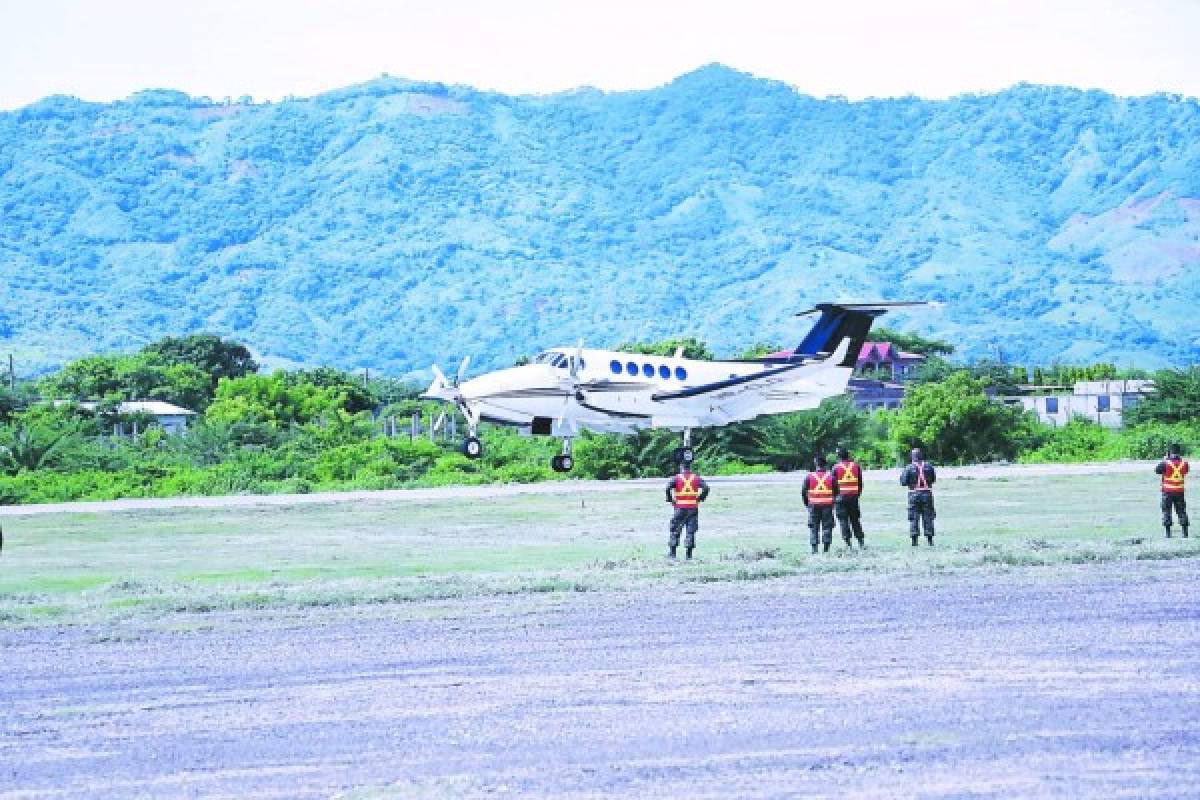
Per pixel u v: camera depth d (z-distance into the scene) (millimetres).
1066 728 34406
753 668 42281
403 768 32656
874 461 159625
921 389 167750
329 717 37531
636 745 34031
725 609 53938
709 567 65312
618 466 145250
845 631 48156
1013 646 44562
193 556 76000
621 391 129250
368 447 163000
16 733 36406
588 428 131500
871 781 30734
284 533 88500
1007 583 59000
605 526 90500
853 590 58188
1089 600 53750
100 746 34969
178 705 39156
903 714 36156
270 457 159125
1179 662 41594
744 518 94375
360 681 41938
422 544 80938
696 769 31938
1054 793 29688
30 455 149375
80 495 131250
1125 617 49625
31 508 109188
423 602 57406
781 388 135250
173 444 176875
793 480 133000
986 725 34875
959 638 46219
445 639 48688
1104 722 34875
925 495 73125
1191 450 165750
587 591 59750
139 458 160750
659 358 132375
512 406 126750
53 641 49531
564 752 33594
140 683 42219
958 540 76312
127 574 68062
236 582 63688
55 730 36625
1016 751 32594
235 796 30844
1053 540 74312
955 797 29609
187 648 47906
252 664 44875
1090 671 40625
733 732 34938
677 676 41438
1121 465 149375
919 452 73688
